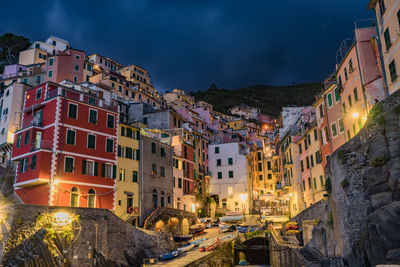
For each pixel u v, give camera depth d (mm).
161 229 49406
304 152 56562
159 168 56281
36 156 39031
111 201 44750
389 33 29953
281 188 72812
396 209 22016
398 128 23844
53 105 41562
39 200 38750
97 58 108062
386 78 30938
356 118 35875
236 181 78188
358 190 25781
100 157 44562
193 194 65938
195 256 41094
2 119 60562
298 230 42469
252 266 48188
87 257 33250
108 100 64375
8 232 28062
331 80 45906
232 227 57625
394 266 18219
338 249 29094
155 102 100250
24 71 85312
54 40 103938
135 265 38031
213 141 87438
